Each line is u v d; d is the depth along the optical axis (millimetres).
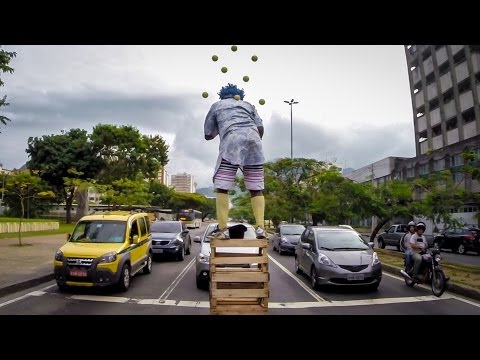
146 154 44781
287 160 35000
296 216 34812
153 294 9414
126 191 33406
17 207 43281
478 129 34406
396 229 23453
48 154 43000
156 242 15852
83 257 9289
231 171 4945
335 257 10086
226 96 5418
